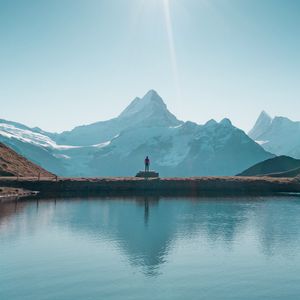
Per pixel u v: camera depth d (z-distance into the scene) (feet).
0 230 203.82
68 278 131.75
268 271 139.74
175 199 363.76
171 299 115.44
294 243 179.32
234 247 172.76
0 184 429.79
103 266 144.05
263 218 248.73
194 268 142.51
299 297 117.08
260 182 488.85
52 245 173.68
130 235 194.70
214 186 474.90
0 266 143.43
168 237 190.49
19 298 115.55
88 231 203.82
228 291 121.49
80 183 458.09
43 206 304.09
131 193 424.05
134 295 118.21
